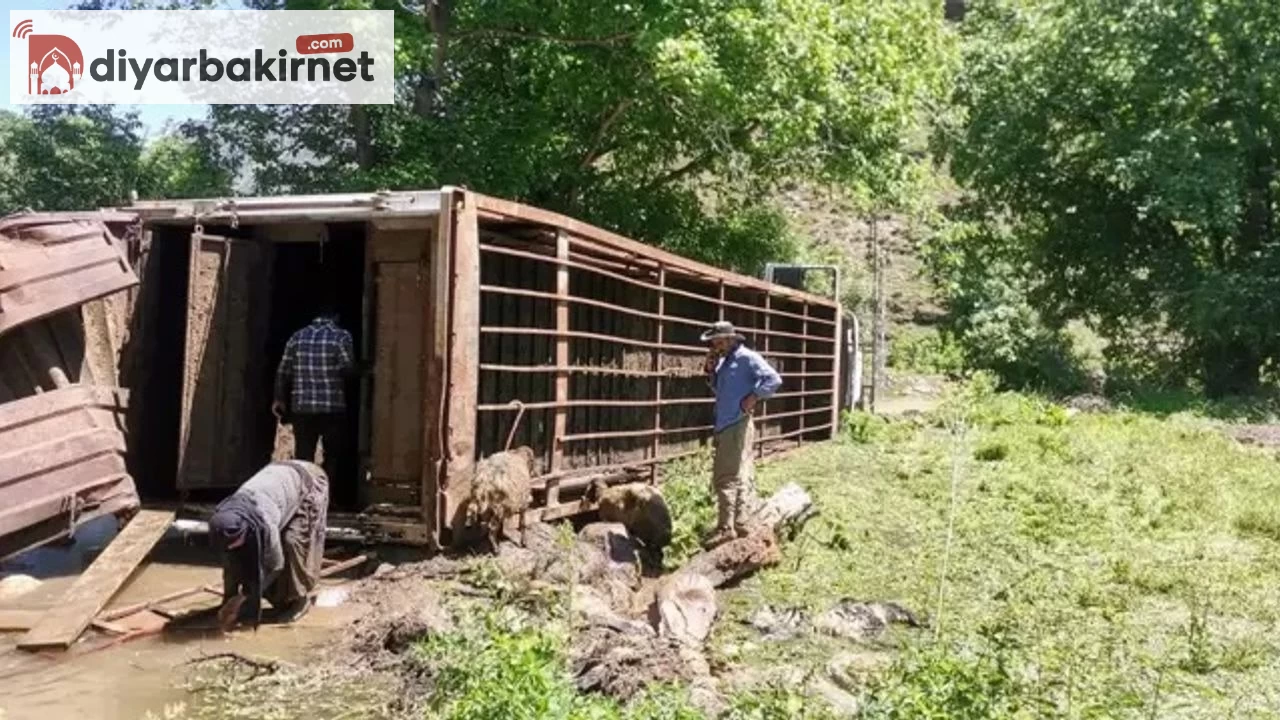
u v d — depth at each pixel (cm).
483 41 2052
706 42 1858
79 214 920
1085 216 3366
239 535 666
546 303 984
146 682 598
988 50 3397
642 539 941
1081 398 2947
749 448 974
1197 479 1367
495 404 910
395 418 864
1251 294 2927
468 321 834
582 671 583
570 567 734
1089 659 663
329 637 678
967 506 1192
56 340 865
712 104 1897
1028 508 1191
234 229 982
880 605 769
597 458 1097
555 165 2112
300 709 561
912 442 1788
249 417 973
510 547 842
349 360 915
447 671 559
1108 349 3469
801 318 1773
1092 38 3136
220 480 945
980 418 2025
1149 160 2931
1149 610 820
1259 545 1071
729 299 1473
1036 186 3441
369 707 565
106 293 870
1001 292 3362
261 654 646
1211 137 2986
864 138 2219
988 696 514
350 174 1856
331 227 994
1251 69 2948
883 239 3869
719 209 2555
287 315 1065
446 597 730
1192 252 3238
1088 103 3212
